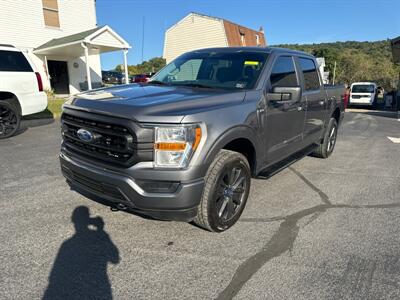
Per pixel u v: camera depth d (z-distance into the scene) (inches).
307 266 109.5
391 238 128.6
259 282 101.1
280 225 138.3
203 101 120.9
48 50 668.1
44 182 184.5
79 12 770.2
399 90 834.2
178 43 1306.6
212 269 107.2
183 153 106.3
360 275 105.1
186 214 111.7
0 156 239.6
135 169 106.3
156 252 116.5
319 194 174.7
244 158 134.1
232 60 162.7
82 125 121.2
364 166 231.3
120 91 136.9
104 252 115.8
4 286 97.0
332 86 241.9
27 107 311.0
